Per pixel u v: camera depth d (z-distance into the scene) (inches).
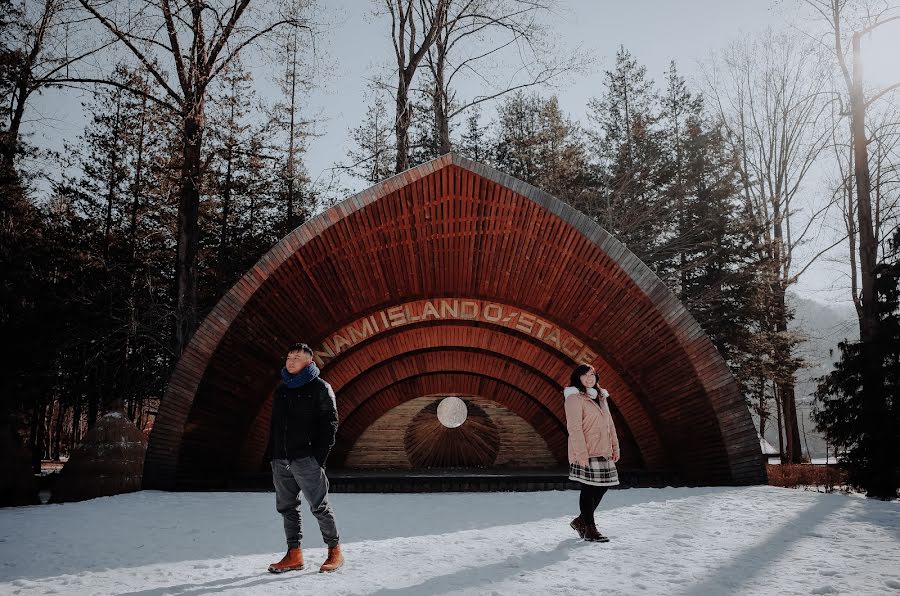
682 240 1190.9
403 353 596.1
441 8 914.7
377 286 540.1
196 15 818.8
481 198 498.9
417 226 513.0
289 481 213.6
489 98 959.0
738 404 458.6
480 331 586.9
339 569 208.1
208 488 475.5
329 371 572.7
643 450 536.4
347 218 489.1
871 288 676.7
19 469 497.4
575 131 1542.8
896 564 203.2
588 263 499.2
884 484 553.9
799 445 1213.7
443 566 209.6
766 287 1200.2
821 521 287.7
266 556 235.6
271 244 1338.6
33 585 191.5
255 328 490.6
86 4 788.6
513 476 475.2
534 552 230.1
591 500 252.7
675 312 470.6
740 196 1305.4
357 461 614.2
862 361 593.6
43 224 1182.9
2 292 729.6
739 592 172.6
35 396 713.6
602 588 178.2
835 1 953.5
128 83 1222.9
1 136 864.3
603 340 534.0
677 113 1547.7
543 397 606.9
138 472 561.9
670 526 284.4
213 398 479.5
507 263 534.9
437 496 432.8
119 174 1349.7
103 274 1167.0
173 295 1209.4
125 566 219.1
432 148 1369.3
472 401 628.7
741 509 330.0
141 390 1071.6
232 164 1304.1
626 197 1232.2
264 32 860.6
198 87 840.3
